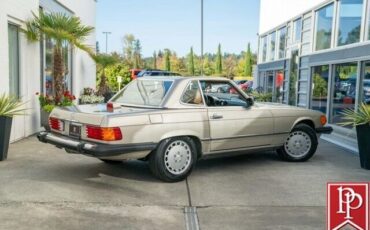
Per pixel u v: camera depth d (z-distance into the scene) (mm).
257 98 15703
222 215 4660
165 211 4750
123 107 6238
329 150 8781
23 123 9219
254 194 5449
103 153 5320
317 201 5195
